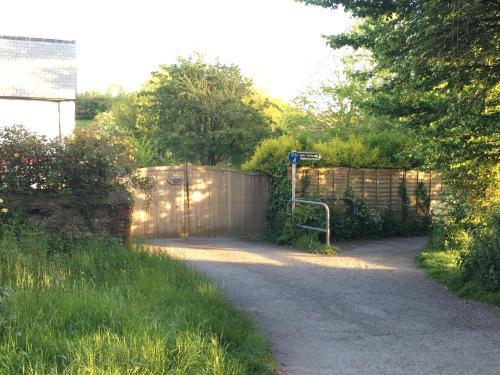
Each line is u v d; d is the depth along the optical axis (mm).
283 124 32156
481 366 5430
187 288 6988
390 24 8883
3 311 4805
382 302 8094
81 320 4883
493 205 11336
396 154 14969
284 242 14102
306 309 7578
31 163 8625
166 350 4543
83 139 8977
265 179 16297
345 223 15000
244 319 6234
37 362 4039
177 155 27703
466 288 8672
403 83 8961
